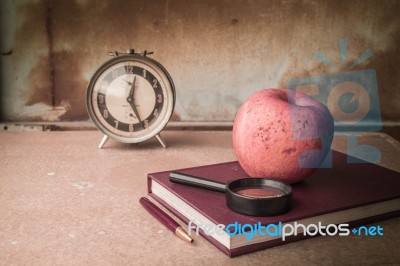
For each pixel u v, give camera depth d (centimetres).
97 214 91
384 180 95
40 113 175
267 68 172
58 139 151
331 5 167
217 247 75
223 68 172
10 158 128
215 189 87
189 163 125
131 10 167
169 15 168
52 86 173
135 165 123
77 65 172
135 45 170
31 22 168
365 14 168
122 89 133
